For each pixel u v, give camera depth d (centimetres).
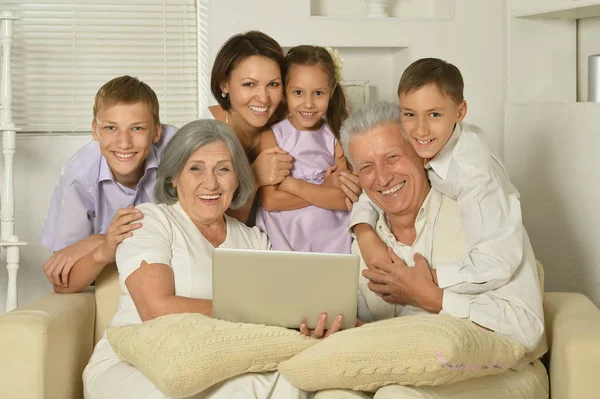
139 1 366
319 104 271
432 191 230
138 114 249
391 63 370
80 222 265
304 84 267
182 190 231
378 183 227
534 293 214
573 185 312
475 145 223
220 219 240
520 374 209
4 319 212
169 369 184
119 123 248
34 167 354
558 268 324
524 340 206
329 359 185
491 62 354
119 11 365
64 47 362
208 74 347
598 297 302
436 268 218
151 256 220
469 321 196
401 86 222
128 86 251
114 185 264
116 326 226
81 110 364
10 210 309
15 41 356
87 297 245
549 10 325
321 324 201
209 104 353
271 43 268
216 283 203
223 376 189
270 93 265
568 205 315
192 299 216
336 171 274
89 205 266
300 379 189
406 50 355
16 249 310
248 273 201
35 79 359
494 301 210
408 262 233
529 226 340
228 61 265
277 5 341
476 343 185
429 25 351
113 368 210
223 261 201
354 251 246
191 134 228
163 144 268
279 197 265
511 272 210
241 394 189
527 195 339
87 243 249
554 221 324
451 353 175
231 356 189
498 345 194
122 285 231
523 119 340
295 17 342
